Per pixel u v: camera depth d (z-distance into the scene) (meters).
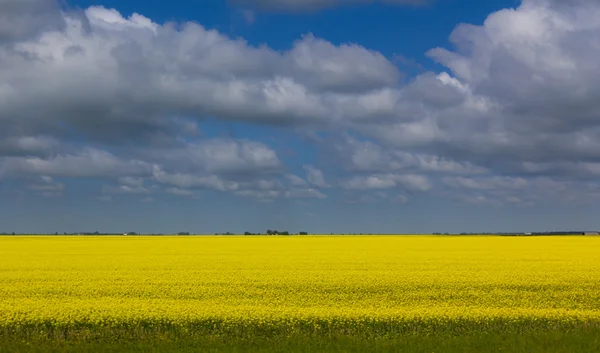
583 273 29.39
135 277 28.20
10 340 15.58
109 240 80.50
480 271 30.44
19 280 27.19
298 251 50.00
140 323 17.16
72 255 44.78
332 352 14.18
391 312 18.34
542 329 16.78
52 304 19.89
